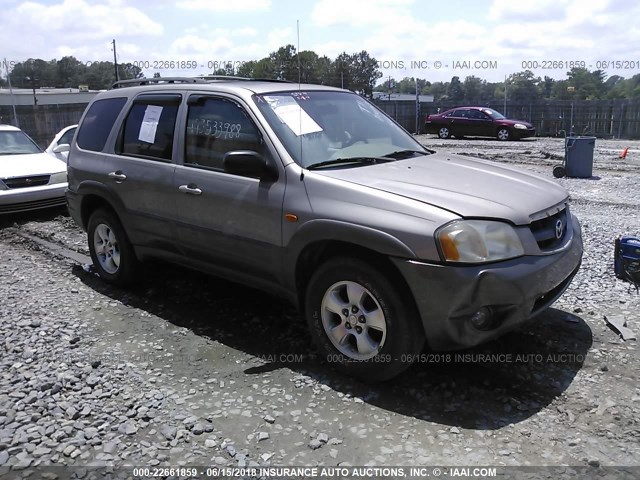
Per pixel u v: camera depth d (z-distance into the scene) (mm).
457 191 3600
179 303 5184
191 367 3959
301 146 4055
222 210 4230
